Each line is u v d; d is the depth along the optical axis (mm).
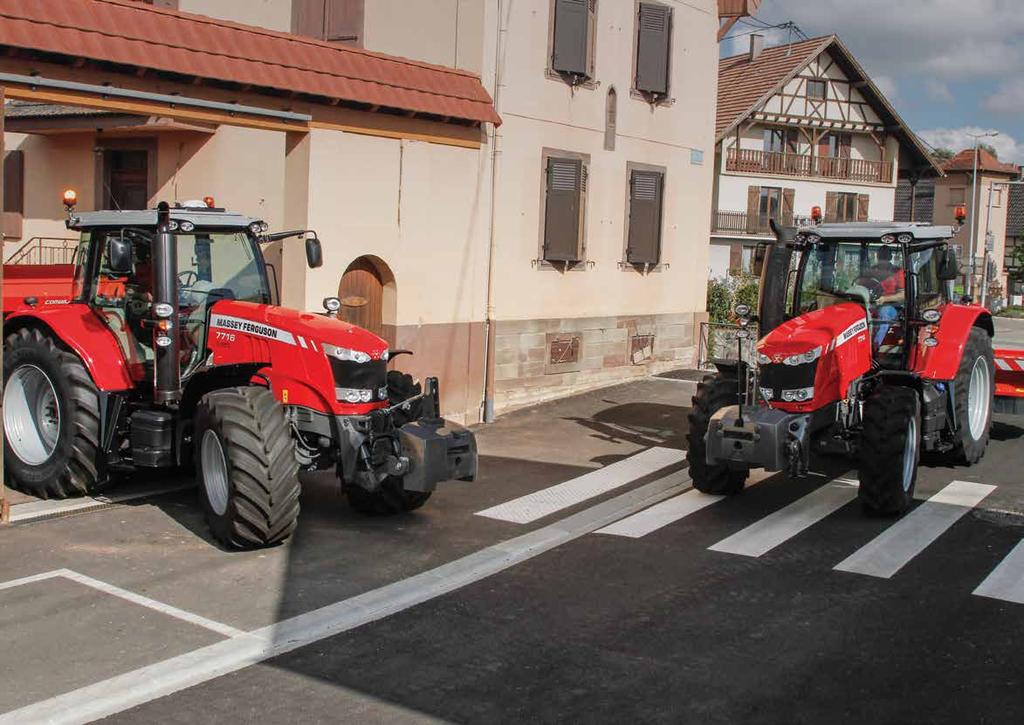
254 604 6617
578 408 14391
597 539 8383
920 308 9914
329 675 5617
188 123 12484
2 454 8141
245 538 7504
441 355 12914
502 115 13484
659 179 16312
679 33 16469
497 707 5250
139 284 8586
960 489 9914
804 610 6695
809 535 8445
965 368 10398
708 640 6176
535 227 14273
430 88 12141
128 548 7648
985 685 5527
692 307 17531
